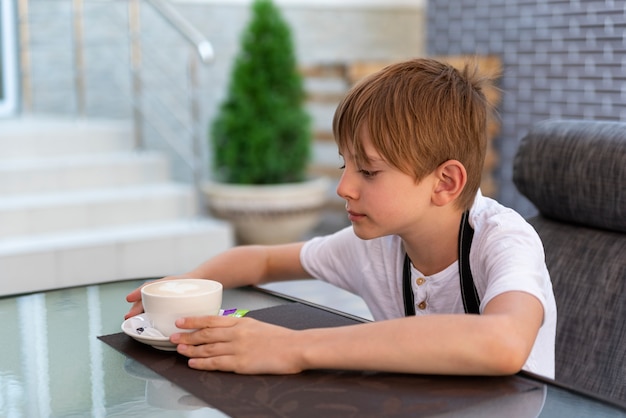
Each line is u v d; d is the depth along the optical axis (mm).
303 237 4668
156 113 5105
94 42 4934
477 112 1043
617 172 1264
